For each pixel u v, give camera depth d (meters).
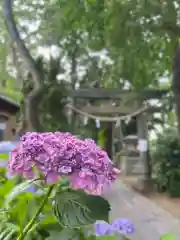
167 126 3.66
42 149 0.54
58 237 0.62
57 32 3.21
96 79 3.56
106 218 0.56
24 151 0.55
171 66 3.37
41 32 3.20
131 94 3.57
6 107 2.99
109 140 3.20
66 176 0.53
